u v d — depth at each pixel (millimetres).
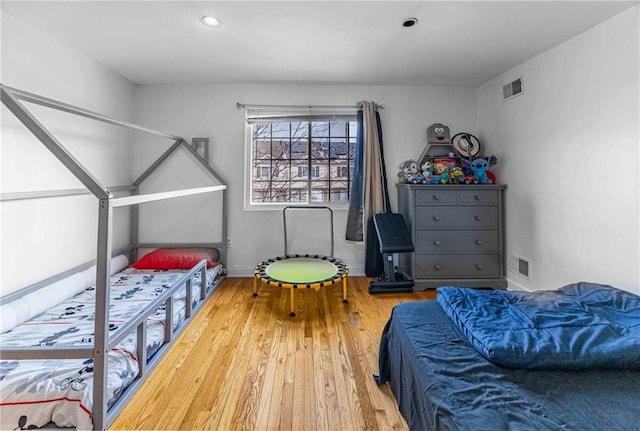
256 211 3662
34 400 1316
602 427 851
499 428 844
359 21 2150
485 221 3191
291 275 2912
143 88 3521
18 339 1724
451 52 2668
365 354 2000
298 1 1913
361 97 3623
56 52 2383
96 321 1340
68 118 2514
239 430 1377
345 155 3814
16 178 2053
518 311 1483
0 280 1952
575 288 1874
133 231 3525
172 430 1372
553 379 1060
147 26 2205
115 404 1459
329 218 3727
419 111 3656
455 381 1057
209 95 3561
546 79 2607
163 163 3557
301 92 3596
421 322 1505
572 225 2367
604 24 2086
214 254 3469
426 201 3176
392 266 3174
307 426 1401
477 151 3479
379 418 1450
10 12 1994
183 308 2396
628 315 1491
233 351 2025
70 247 2518
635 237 1917
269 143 3811
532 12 2018
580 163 2285
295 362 1904
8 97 1397
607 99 2070
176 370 1814
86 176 1365
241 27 2227
